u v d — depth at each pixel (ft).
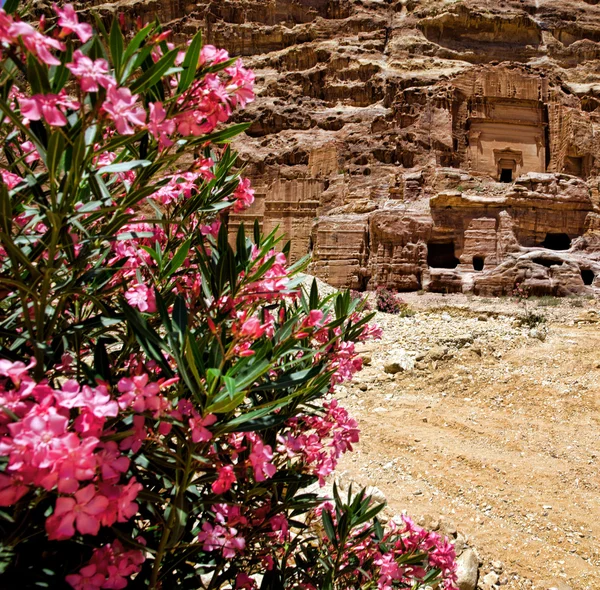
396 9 186.50
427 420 32.35
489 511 22.59
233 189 9.27
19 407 5.10
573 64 173.17
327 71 171.73
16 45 5.09
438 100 127.85
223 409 5.83
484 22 170.60
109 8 188.34
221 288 7.61
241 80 6.49
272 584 8.87
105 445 5.34
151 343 6.66
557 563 19.43
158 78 5.79
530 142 129.49
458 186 107.04
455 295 82.28
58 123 5.08
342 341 9.77
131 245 9.40
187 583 7.97
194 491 8.12
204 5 188.14
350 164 127.54
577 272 81.51
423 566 10.72
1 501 4.75
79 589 5.78
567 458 27.89
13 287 7.20
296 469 9.03
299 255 108.47
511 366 41.06
